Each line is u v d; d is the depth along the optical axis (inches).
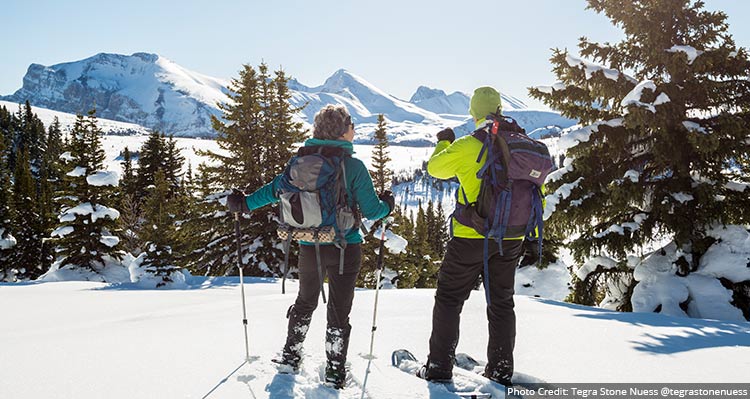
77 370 115.0
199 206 792.3
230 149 820.0
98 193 857.5
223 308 225.6
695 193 354.9
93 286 496.4
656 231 382.0
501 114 124.3
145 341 146.6
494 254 120.3
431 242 2443.4
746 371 126.5
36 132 3971.5
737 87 361.4
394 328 171.3
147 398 96.9
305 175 112.5
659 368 129.6
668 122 346.0
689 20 375.6
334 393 106.0
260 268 770.2
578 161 395.9
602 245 385.7
